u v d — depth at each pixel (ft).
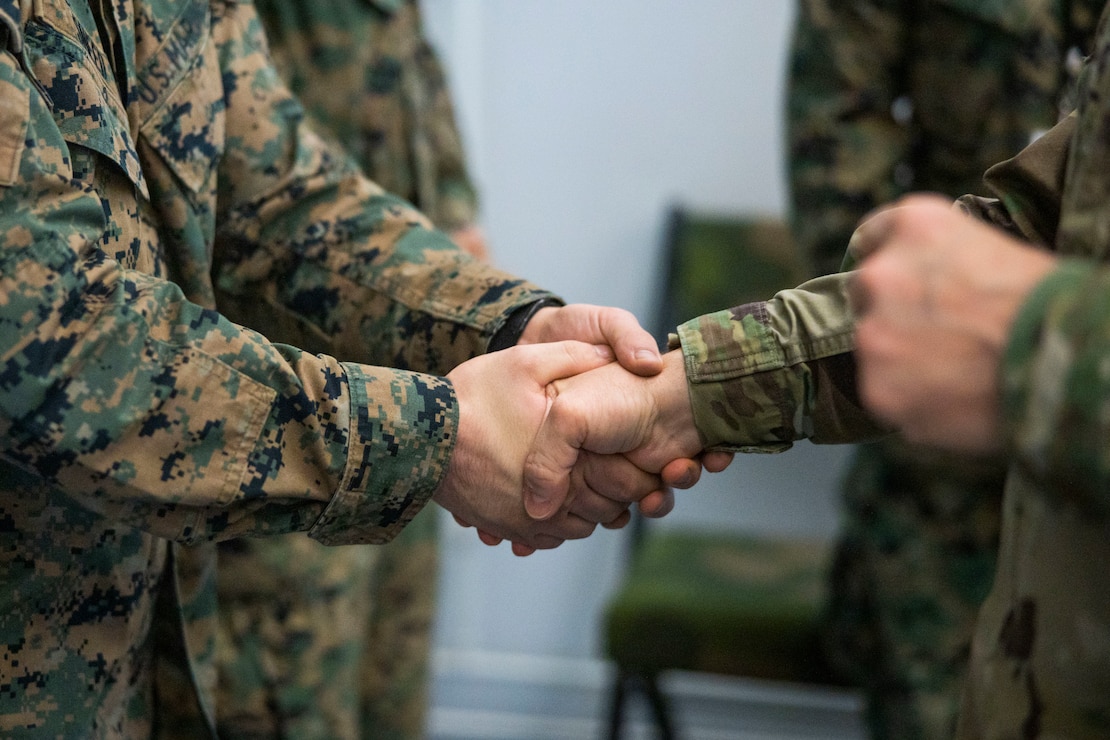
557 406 3.15
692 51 6.91
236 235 3.45
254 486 2.56
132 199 2.78
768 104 6.95
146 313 2.48
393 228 3.55
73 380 2.35
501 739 7.50
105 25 2.80
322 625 4.60
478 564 7.48
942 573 4.77
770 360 3.13
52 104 2.51
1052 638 2.05
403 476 2.74
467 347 3.39
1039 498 2.02
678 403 3.24
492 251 7.27
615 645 5.76
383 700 5.77
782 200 7.07
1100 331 1.65
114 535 2.74
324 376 2.66
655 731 7.43
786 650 5.55
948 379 1.83
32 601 2.60
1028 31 4.54
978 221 2.70
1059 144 2.59
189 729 3.20
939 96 4.80
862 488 5.06
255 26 3.53
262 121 3.41
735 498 7.33
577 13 6.89
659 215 7.16
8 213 2.31
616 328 3.34
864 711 5.35
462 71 6.96
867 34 4.88
